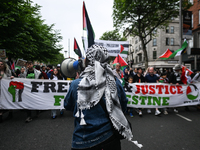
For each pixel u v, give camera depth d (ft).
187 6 50.03
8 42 28.43
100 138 3.65
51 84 15.17
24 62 26.89
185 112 17.89
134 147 9.27
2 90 14.03
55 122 13.82
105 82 4.00
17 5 28.35
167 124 13.47
